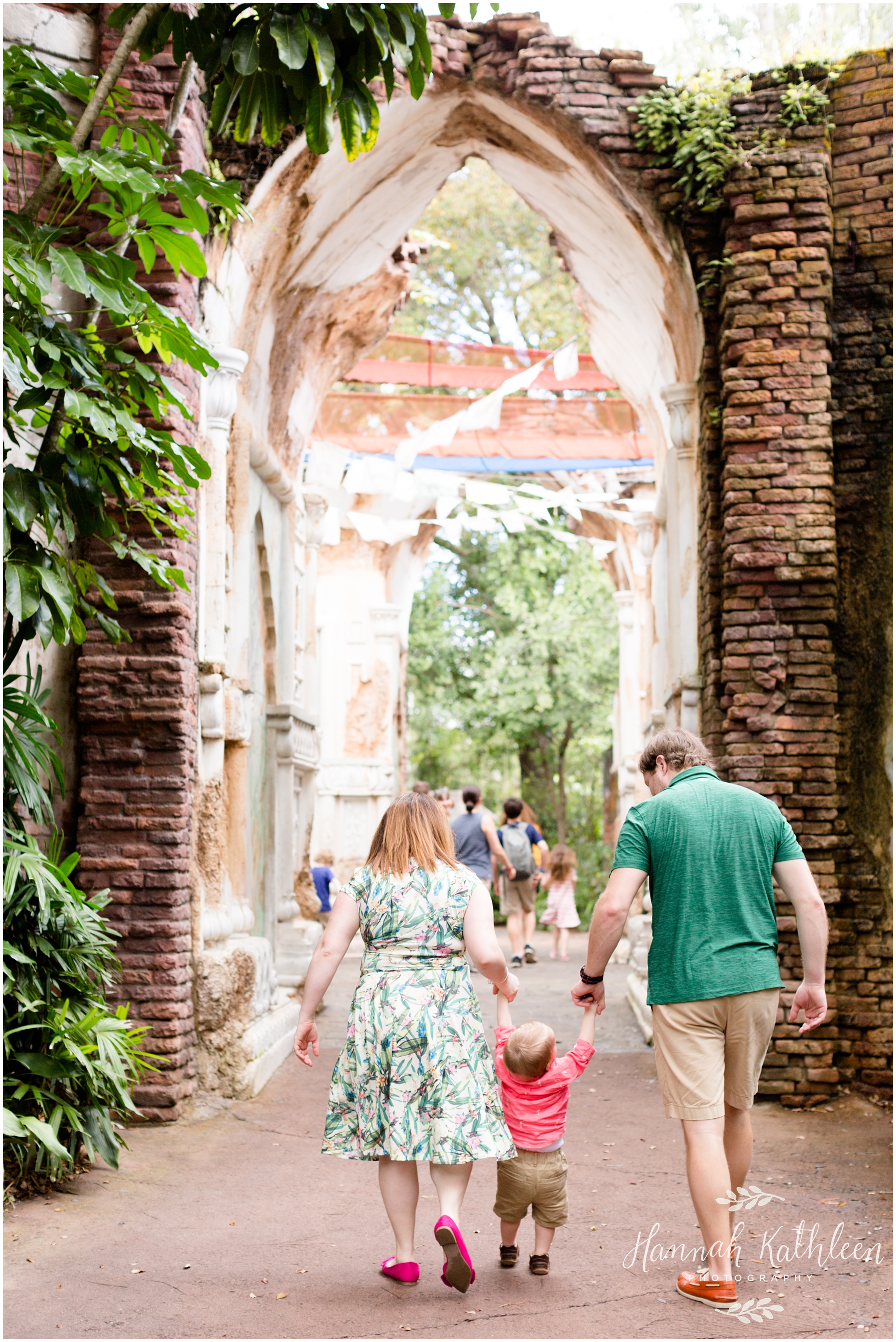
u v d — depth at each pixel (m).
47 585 5.02
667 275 8.43
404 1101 3.80
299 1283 4.05
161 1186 5.26
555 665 23.20
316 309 9.56
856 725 7.43
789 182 7.50
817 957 4.01
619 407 14.16
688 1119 3.88
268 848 9.52
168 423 6.61
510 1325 3.65
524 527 14.37
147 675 6.63
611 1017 9.87
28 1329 3.62
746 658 7.34
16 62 5.30
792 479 7.37
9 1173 5.02
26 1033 5.23
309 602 11.73
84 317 6.79
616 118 8.02
